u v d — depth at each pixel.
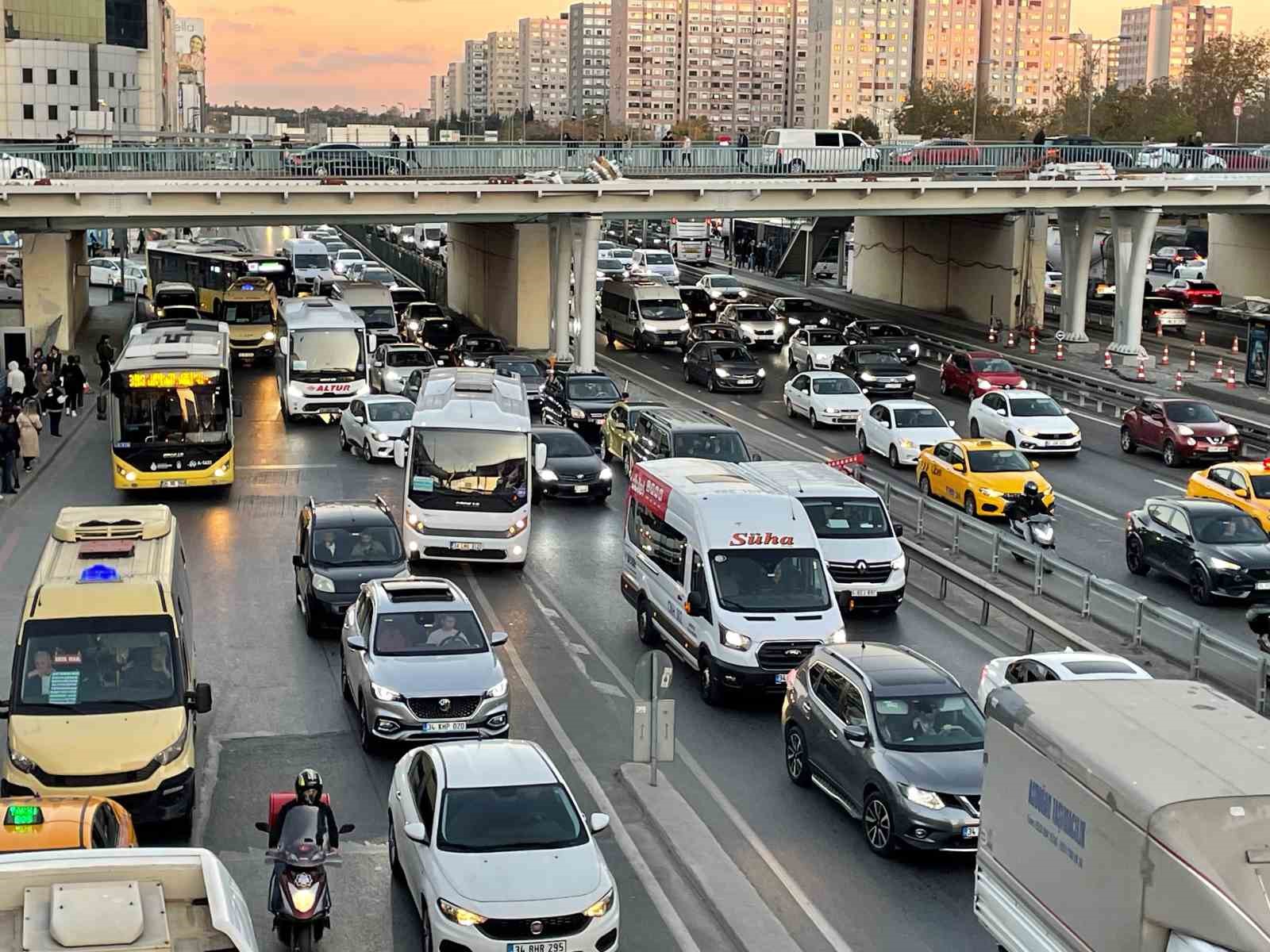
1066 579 25.16
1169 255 88.19
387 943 13.70
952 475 33.09
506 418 28.08
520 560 27.89
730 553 21.31
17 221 50.09
